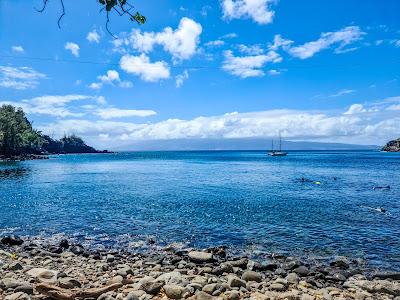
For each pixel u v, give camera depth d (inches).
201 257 542.6
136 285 382.9
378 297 390.0
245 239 716.0
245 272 458.3
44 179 2096.5
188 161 5036.9
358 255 605.9
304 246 663.1
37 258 546.6
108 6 200.7
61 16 199.9
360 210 1039.0
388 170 2861.7
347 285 438.6
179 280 390.3
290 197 1320.1
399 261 571.8
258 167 3378.4
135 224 854.5
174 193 1434.5
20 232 782.5
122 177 2252.7
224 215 962.7
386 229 797.2
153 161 5098.4
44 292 340.2
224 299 348.5
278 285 409.7
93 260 546.6
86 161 5014.8
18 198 1293.1
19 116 6609.3
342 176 2277.3
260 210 1039.6
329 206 1109.7
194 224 853.2
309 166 3513.8
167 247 645.9
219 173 2588.6
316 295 386.3
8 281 370.9
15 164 3924.7
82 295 343.9
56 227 826.8
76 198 1293.1
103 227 824.3
